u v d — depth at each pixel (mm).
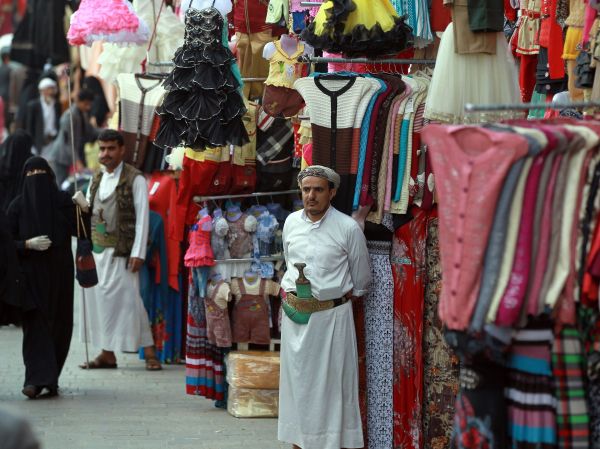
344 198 18188
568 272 11641
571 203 11672
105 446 19547
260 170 22375
